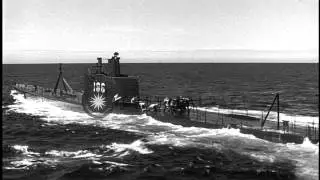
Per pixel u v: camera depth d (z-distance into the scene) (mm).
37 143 37250
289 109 59312
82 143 37281
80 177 27453
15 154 33031
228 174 28094
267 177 27422
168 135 39344
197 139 37281
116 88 50188
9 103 64938
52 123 47688
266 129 37625
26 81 127438
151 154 33125
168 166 29938
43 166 29750
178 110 46969
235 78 143750
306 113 54938
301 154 31562
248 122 41375
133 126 44000
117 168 29250
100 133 41594
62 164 30359
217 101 71375
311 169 28484
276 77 146875
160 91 93312
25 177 27266
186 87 104500
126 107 50562
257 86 106688
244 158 31422
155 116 46656
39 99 63906
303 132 36125
